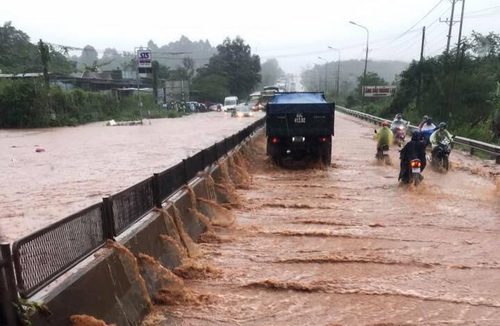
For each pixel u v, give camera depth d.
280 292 5.22
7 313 3.07
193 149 19.53
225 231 7.57
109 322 3.94
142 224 5.42
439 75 29.61
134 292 4.54
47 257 3.56
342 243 6.84
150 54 41.81
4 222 8.45
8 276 3.05
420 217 8.15
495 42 36.59
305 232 7.37
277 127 13.45
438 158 12.58
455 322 4.49
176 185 7.24
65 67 53.78
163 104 61.59
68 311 3.47
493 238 6.98
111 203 4.71
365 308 4.80
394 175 12.30
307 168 13.59
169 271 5.30
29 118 36.59
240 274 5.72
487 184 10.84
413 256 6.26
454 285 5.34
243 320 4.59
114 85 61.62
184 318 4.61
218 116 53.59
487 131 20.52
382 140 14.43
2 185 11.80
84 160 16.28
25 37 66.31
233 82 88.44
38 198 10.29
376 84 64.00
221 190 9.61
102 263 4.19
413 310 4.75
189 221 7.14
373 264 6.00
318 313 4.72
